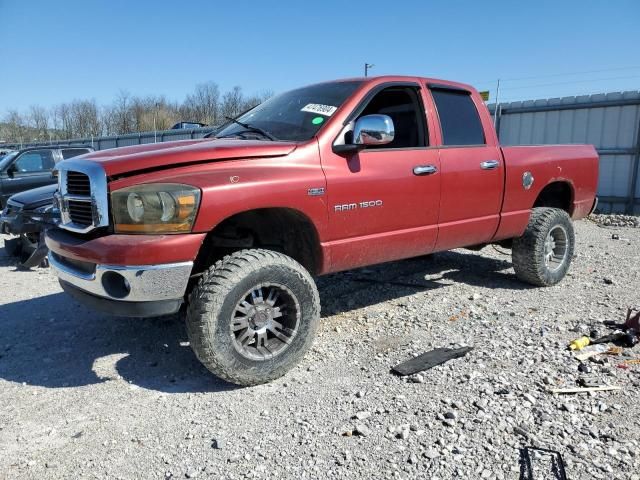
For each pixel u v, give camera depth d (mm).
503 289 5453
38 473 2580
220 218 3154
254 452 2678
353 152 3787
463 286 5562
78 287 3346
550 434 2736
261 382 3412
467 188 4527
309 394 3273
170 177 3133
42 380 3617
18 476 2557
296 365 3695
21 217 6977
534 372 3434
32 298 5613
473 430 2785
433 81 4520
